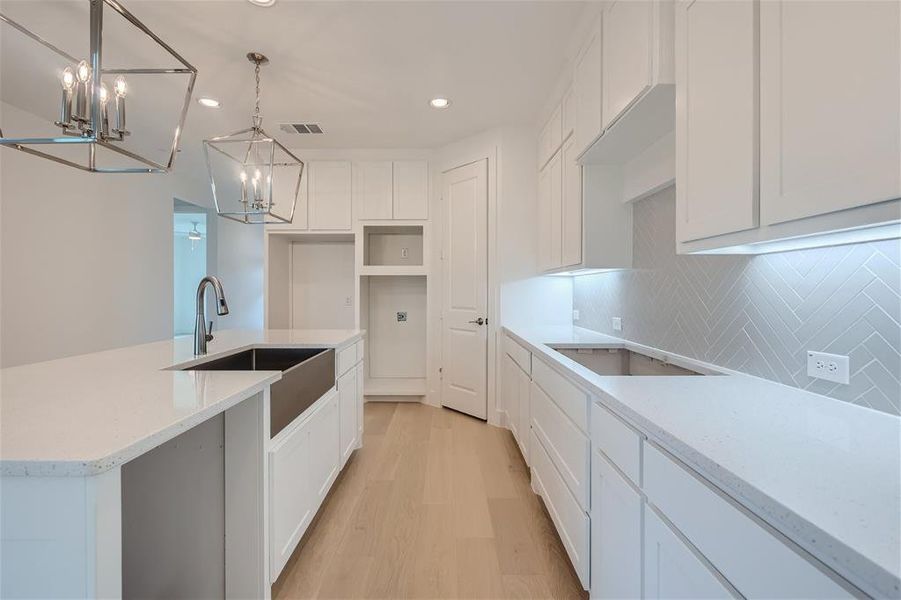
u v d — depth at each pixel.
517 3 2.06
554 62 2.58
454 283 3.91
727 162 1.08
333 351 2.27
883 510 0.57
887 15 0.69
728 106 1.07
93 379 1.32
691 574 0.82
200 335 1.94
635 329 2.31
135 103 3.12
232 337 2.52
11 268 3.10
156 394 1.13
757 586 0.65
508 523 2.04
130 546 1.11
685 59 1.27
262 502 1.39
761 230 0.97
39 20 2.15
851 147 0.75
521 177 3.50
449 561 1.75
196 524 1.29
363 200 4.17
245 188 2.57
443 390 4.04
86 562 0.72
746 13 1.01
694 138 1.22
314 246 4.89
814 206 0.82
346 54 2.50
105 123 1.43
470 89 2.92
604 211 2.33
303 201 4.21
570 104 2.51
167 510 1.21
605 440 1.29
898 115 0.67
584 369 1.57
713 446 0.80
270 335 2.64
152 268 4.46
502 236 3.50
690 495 0.84
